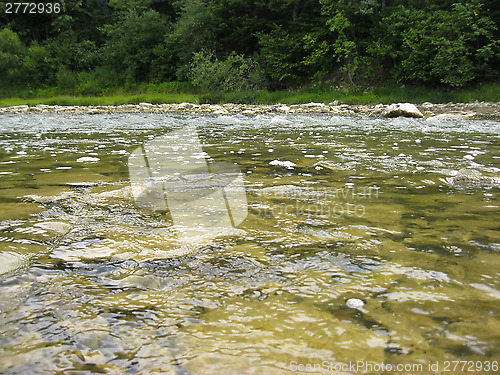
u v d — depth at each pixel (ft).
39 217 5.53
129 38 82.69
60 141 16.40
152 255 4.17
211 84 65.41
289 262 3.98
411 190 7.24
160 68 80.94
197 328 2.81
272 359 2.44
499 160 10.89
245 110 44.45
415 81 58.03
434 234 4.77
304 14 71.15
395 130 21.16
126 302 3.20
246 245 4.46
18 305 3.12
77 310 3.06
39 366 2.37
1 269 3.79
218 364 2.40
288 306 3.10
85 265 3.92
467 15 50.06
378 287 3.41
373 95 55.36
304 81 70.23
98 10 101.45
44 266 3.88
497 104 42.83
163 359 2.45
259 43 69.92
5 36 86.02
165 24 85.87
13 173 8.98
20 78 86.07
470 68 49.67
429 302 3.13
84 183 7.81
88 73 87.15
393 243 4.48
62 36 92.22
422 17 55.52
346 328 2.78
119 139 16.97
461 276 3.59
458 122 26.84
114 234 4.83
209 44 73.61
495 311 2.98
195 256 4.15
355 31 64.64
